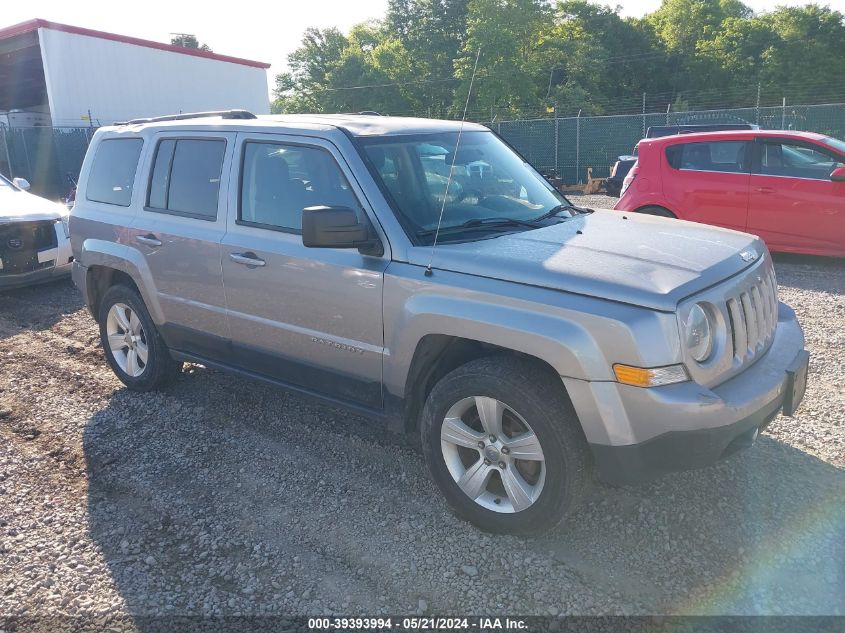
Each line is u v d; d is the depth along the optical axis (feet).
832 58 194.90
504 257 10.95
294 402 16.67
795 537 10.71
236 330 14.51
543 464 10.36
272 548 11.12
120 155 17.37
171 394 17.38
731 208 29.91
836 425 14.30
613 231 12.62
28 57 97.55
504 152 15.53
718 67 211.00
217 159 14.75
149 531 11.69
